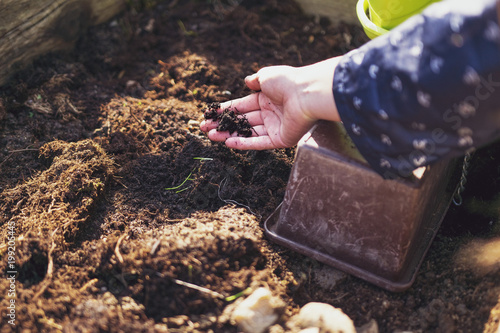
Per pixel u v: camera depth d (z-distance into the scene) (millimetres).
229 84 2061
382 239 1377
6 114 1846
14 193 1599
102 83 2082
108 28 2248
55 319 1284
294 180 1418
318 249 1493
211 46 2264
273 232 1528
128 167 1733
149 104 1965
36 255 1396
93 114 1931
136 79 2131
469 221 1646
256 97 1711
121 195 1656
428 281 1473
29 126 1838
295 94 1436
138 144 1798
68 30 2092
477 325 1341
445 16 1108
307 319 1317
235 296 1333
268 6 2426
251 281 1365
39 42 1987
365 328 1353
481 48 1064
